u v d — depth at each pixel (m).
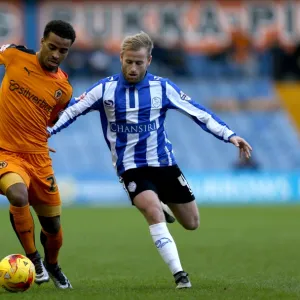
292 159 127.69
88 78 133.62
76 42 132.75
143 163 27.83
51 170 27.95
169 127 132.62
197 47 135.12
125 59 27.25
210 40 135.25
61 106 27.98
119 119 27.94
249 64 136.50
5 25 130.12
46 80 27.16
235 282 30.27
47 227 28.16
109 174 113.50
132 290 26.91
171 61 134.75
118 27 133.38
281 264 39.84
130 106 27.80
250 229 66.12
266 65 136.75
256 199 113.50
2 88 27.39
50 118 28.11
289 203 109.81
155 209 26.91
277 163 127.00
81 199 111.50
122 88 27.88
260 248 49.34
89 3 132.62
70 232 63.66
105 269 37.88
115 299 23.69
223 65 136.12
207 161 126.69
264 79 136.88
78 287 28.94
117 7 133.12
